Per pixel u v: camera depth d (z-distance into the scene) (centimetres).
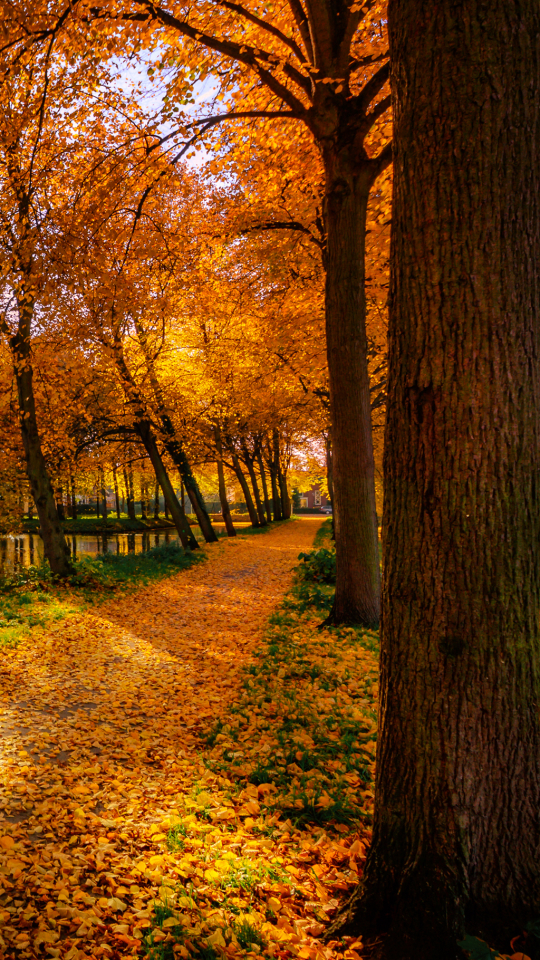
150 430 1966
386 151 675
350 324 739
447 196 220
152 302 894
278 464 4131
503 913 221
